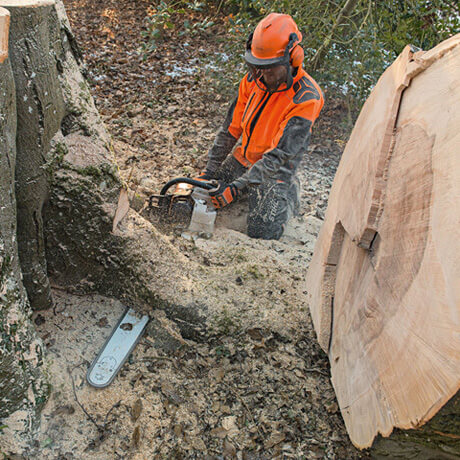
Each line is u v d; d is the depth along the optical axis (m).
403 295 1.29
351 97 4.81
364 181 1.67
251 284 2.32
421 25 4.61
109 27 6.36
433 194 1.21
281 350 2.09
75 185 1.92
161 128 4.39
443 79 1.30
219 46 6.07
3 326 1.55
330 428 1.83
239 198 3.39
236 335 2.10
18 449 1.63
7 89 1.48
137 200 3.00
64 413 1.76
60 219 1.97
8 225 1.57
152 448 1.72
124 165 3.62
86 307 2.12
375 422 1.36
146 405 1.83
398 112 1.54
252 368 2.01
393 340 1.31
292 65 2.74
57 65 1.86
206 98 5.04
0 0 1.57
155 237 2.25
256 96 2.95
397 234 1.39
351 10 4.50
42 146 1.77
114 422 1.77
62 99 1.88
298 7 4.63
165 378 1.94
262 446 1.76
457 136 1.15
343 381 1.69
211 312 2.11
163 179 3.55
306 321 2.20
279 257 2.75
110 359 1.94
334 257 2.04
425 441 1.27
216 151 3.29
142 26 6.47
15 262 1.63
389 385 1.29
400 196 1.40
